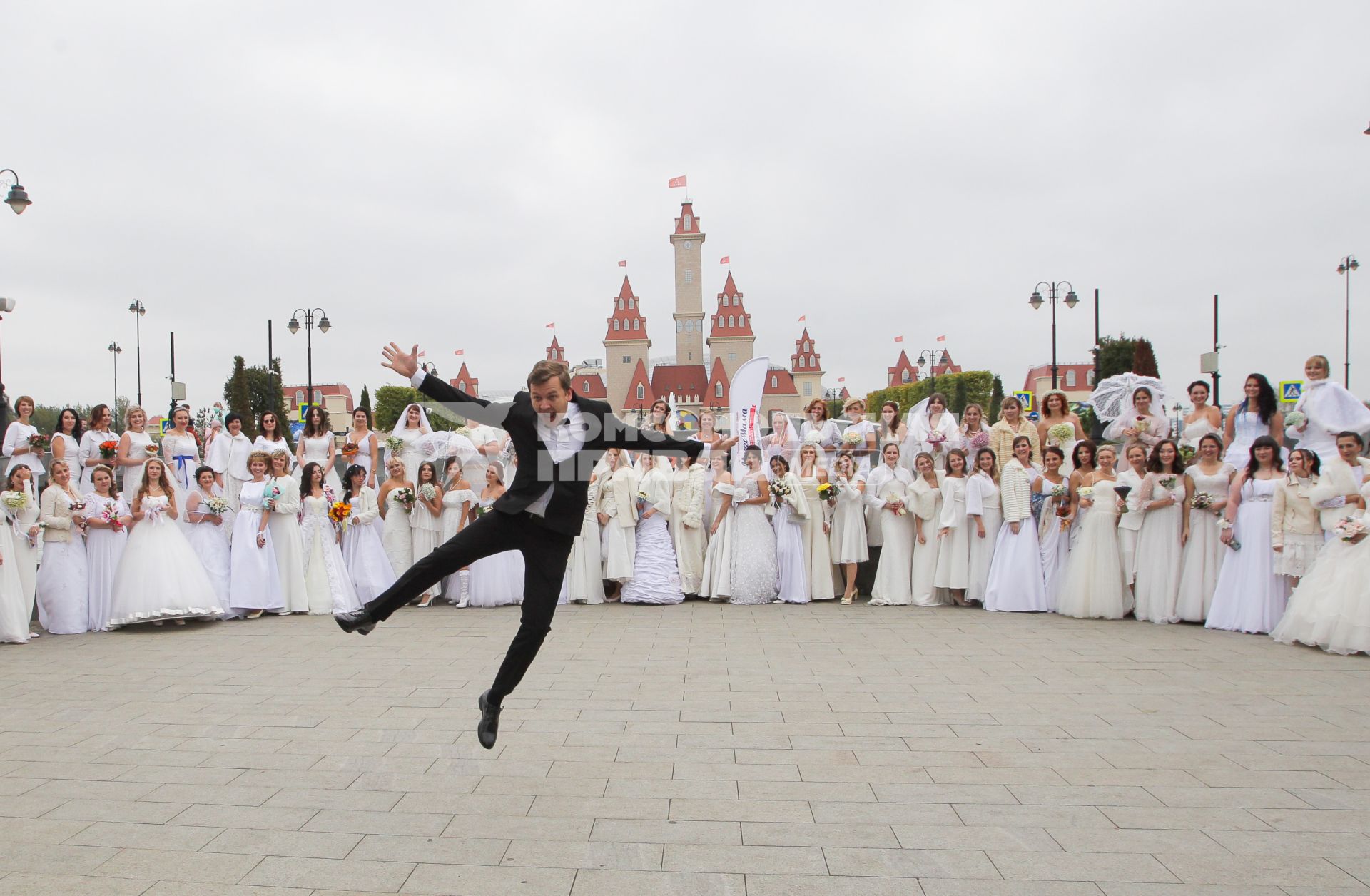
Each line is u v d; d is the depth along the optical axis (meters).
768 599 10.87
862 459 11.98
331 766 4.80
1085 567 9.68
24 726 5.61
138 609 9.12
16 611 8.60
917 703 6.04
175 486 9.80
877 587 10.84
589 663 7.38
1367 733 5.33
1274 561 8.70
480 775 4.64
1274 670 7.04
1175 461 9.60
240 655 7.85
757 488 10.94
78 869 3.55
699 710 5.88
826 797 4.32
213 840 3.84
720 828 3.96
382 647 8.16
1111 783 4.48
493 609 10.57
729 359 101.94
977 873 3.49
